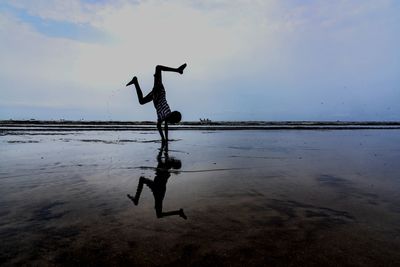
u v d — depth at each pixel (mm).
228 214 2691
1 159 6078
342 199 3180
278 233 2268
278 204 2998
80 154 6883
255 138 12570
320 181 4062
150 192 3471
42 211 2766
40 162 5668
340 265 1804
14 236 2203
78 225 2420
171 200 3143
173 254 1940
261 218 2592
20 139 11430
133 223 2467
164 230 2322
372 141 11383
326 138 12984
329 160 6047
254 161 5820
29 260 1861
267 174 4543
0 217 2596
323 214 2699
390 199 3182
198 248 2023
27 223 2461
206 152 7273
